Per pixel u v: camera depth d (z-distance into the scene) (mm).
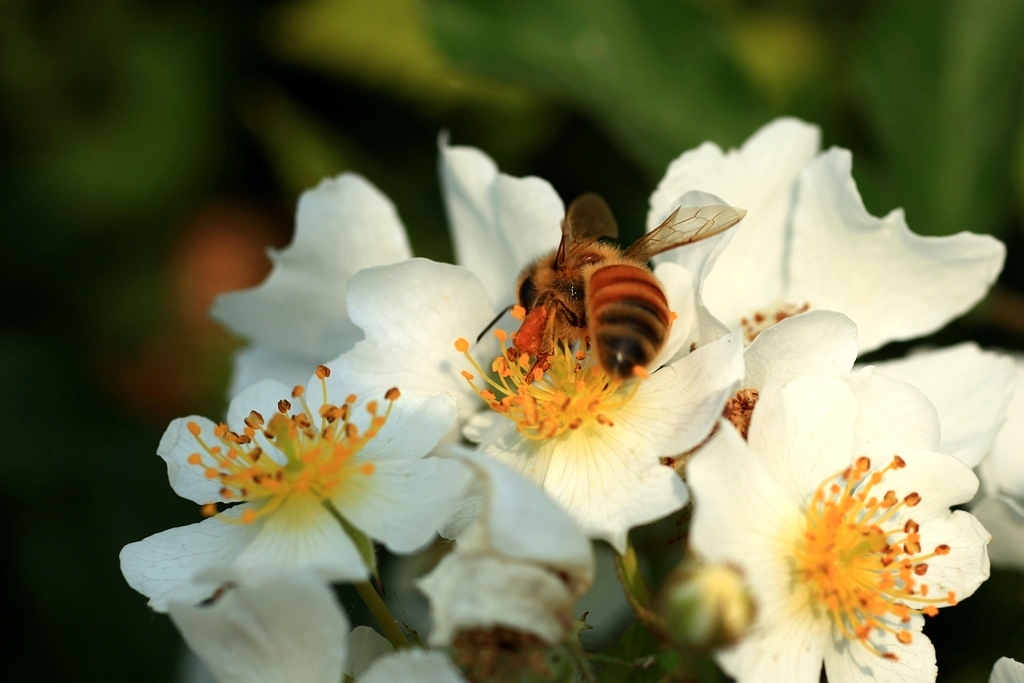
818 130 160
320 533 144
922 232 170
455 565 139
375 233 165
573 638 141
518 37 172
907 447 146
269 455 148
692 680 141
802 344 147
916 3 170
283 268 166
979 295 159
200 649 140
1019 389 161
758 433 143
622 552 143
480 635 139
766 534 142
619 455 147
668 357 150
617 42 171
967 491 145
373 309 151
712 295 159
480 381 154
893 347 168
